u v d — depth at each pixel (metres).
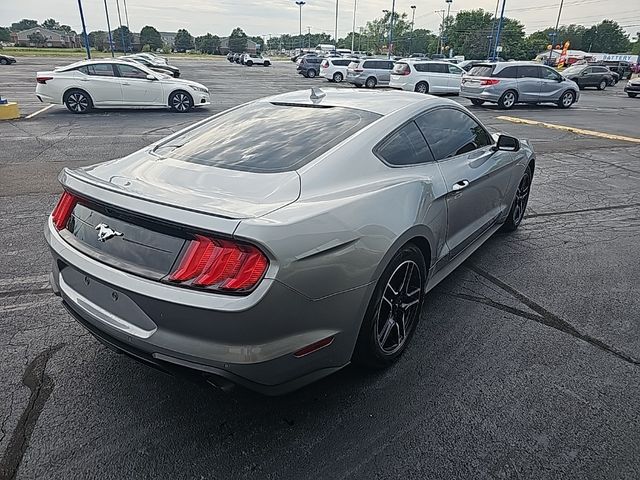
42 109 14.30
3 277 3.81
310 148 2.69
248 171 2.50
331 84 28.62
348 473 2.10
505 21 84.56
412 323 2.97
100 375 2.71
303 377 2.22
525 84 17.75
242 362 1.97
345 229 2.20
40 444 2.22
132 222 2.14
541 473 2.11
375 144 2.79
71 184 2.38
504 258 4.40
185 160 2.71
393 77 22.62
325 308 2.17
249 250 1.92
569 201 6.28
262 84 26.91
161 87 14.34
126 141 9.61
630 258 4.45
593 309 3.53
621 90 30.48
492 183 3.97
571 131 12.23
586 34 111.56
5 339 3.01
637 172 7.95
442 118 3.50
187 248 1.99
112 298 2.20
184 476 2.07
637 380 2.74
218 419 2.41
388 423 2.39
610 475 2.10
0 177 6.67
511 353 2.97
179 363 2.03
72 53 58.09
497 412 2.47
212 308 1.90
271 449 2.22
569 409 2.50
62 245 2.39
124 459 2.15
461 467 2.14
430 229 2.88
